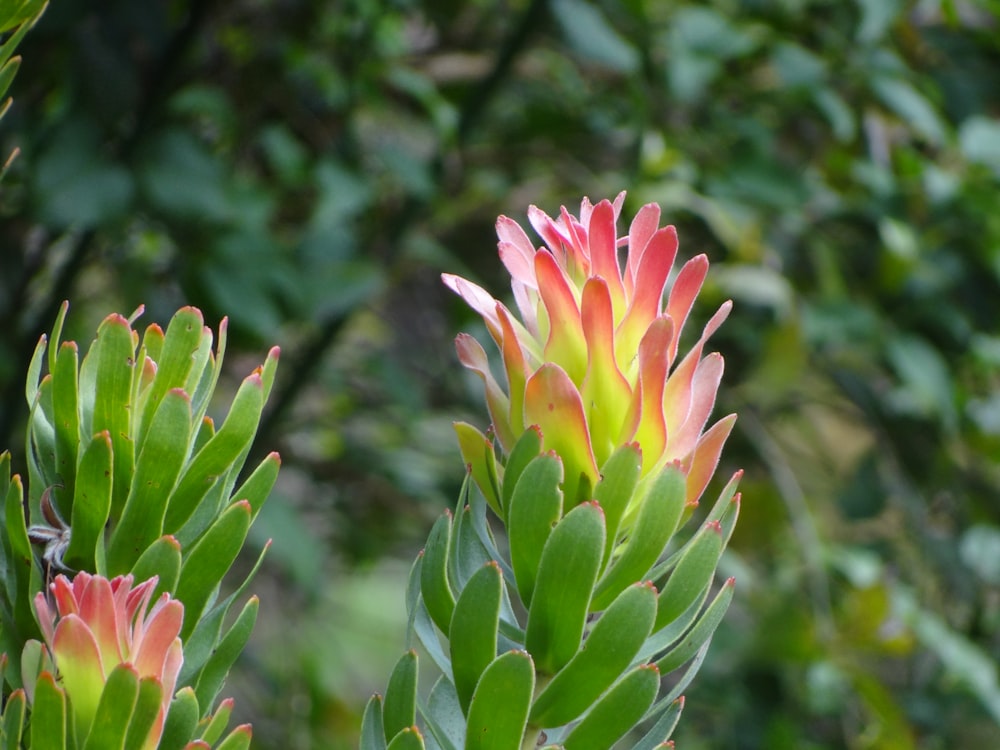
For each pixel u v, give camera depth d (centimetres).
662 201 254
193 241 233
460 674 86
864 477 273
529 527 86
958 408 271
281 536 225
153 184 213
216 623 88
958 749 263
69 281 226
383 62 262
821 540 279
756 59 270
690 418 88
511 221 88
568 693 86
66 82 224
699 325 263
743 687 248
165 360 87
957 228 273
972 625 276
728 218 256
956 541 272
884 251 267
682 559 87
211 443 87
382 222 279
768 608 240
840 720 262
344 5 258
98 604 83
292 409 276
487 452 88
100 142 212
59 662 83
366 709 87
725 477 272
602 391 86
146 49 244
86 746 82
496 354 268
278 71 266
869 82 253
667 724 89
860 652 242
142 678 82
